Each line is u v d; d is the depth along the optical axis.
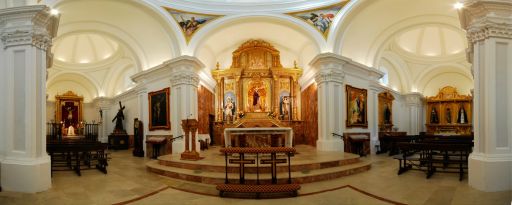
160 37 12.68
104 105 21.14
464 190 6.16
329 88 11.84
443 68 19.86
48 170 6.66
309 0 12.22
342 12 11.84
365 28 12.63
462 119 19.75
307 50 15.33
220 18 12.58
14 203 5.56
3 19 6.48
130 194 6.29
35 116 6.44
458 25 12.00
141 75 13.48
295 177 7.20
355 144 12.61
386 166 9.72
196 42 12.44
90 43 20.09
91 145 8.74
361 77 13.45
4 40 6.52
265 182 6.93
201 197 6.11
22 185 6.28
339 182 7.33
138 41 13.32
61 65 19.78
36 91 6.50
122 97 20.31
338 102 12.03
